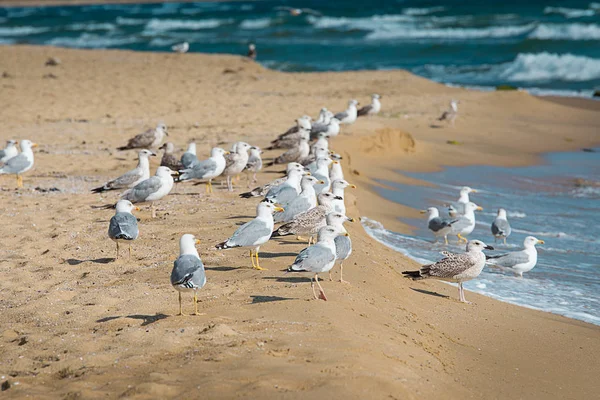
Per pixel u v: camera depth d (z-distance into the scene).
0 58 45.97
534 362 9.83
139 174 16.39
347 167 21.72
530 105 34.94
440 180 23.09
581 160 26.30
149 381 7.70
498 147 27.89
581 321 11.88
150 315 9.81
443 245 15.98
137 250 13.01
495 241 16.72
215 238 13.32
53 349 8.90
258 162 18.69
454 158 25.95
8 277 11.88
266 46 60.28
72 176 20.09
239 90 36.69
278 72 44.16
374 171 23.00
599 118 33.00
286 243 13.16
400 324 9.93
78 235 14.13
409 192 21.17
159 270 11.84
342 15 79.56
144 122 28.31
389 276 12.19
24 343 9.18
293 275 11.27
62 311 10.29
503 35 59.97
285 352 8.24
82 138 25.34
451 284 13.41
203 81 38.91
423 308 11.31
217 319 9.38
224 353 8.22
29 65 43.06
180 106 31.88
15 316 10.20
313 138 23.77
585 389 9.13
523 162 25.97
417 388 7.72
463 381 8.62
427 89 38.53
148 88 36.25
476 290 13.41
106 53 49.75
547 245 16.52
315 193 14.88
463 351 9.82
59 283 11.55
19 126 27.41
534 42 52.56
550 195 21.52
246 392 7.25
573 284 13.89
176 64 44.84
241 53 57.78
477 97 36.16
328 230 10.23
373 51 55.44
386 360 8.26
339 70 48.91
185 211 15.62
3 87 35.25
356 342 8.52
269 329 8.95
